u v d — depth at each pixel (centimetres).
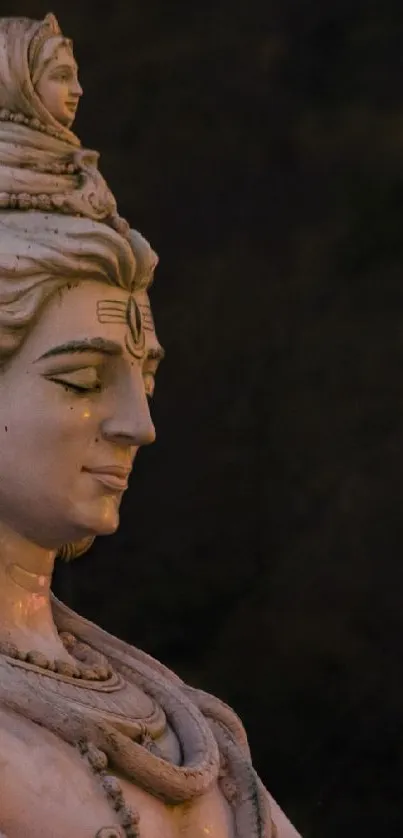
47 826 295
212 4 784
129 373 329
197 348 780
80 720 307
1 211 323
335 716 754
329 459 775
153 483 771
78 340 321
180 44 782
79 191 328
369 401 778
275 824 353
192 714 338
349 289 784
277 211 785
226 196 784
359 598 762
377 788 746
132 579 762
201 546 768
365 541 767
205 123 782
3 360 321
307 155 784
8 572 330
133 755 311
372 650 758
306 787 746
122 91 777
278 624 762
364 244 783
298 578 765
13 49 332
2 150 326
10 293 317
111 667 342
